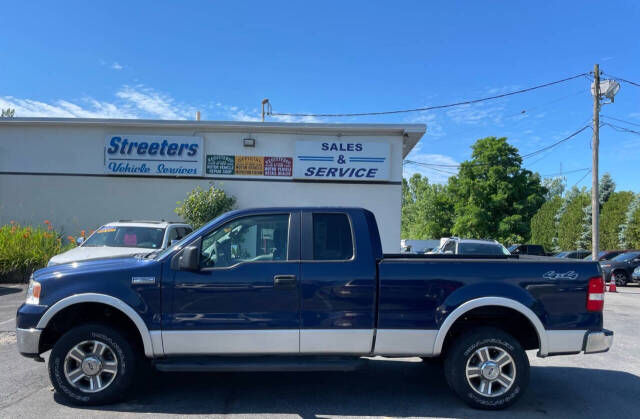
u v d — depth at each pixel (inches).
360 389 204.7
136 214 619.8
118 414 170.4
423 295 179.6
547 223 1451.8
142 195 621.0
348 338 177.6
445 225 1827.0
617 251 838.5
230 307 176.6
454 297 179.3
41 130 622.5
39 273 186.9
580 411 181.5
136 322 174.7
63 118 608.1
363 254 183.0
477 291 179.6
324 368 175.8
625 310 457.4
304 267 180.4
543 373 234.4
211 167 620.4
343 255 184.2
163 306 175.9
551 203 1466.5
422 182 2332.7
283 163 619.5
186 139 617.3
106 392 176.7
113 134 618.8
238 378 218.1
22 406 177.0
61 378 176.2
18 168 621.9
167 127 617.9
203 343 175.5
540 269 183.2
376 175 609.0
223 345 175.8
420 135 616.1
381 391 202.4
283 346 176.9
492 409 179.5
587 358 264.2
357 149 611.5
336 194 615.8
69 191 620.1
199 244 184.5
